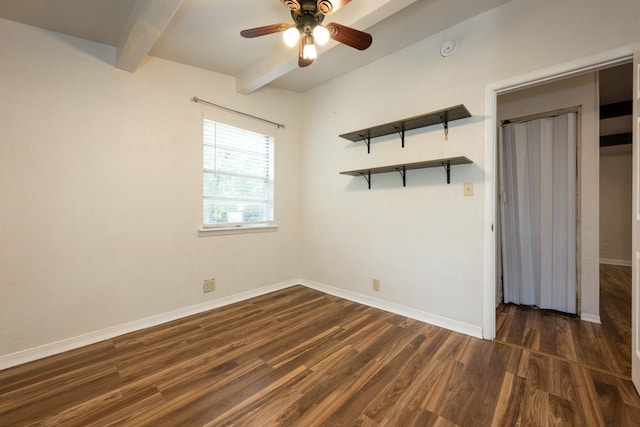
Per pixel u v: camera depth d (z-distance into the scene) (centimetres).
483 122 231
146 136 256
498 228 320
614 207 554
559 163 283
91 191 228
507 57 219
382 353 208
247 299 329
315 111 369
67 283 217
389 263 293
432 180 261
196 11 208
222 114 308
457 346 218
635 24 173
